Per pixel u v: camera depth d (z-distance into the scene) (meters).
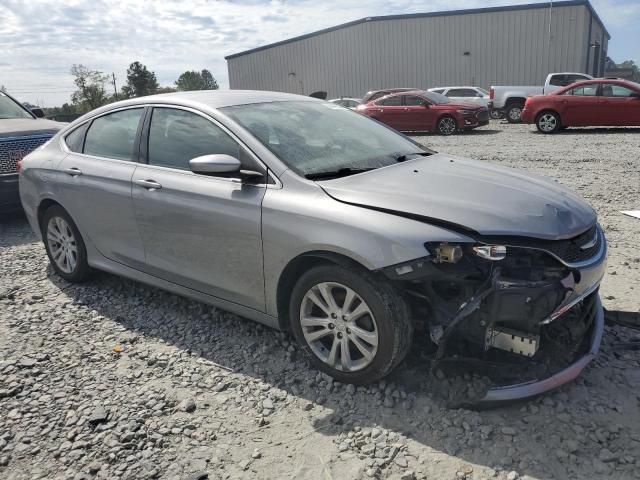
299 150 3.51
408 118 18.97
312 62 38.38
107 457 2.68
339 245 2.93
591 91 16.28
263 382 3.28
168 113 3.97
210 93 4.16
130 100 4.35
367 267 2.86
